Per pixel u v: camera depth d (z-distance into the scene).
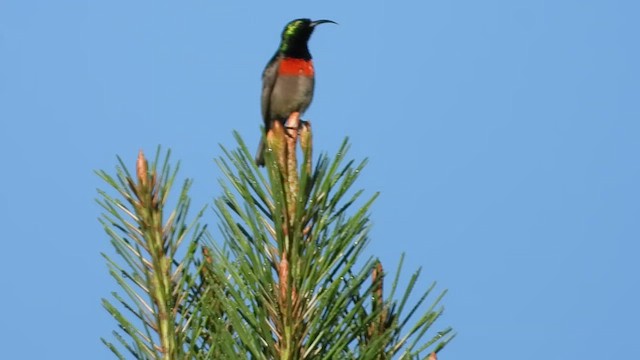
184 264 6.76
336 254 6.33
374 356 5.97
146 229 6.88
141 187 6.93
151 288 6.73
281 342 6.21
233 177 6.55
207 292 6.68
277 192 6.45
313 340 6.20
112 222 6.91
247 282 6.28
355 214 6.38
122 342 6.56
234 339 6.30
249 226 6.47
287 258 6.41
